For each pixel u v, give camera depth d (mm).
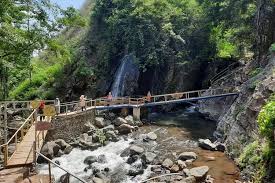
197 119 31797
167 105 35906
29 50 19125
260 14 28406
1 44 17484
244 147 19375
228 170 18234
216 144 22375
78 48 36938
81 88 34406
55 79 35125
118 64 35812
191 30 37312
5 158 12672
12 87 36375
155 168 18828
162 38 34281
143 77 35812
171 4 37625
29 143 16375
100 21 37750
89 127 25531
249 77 28844
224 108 30234
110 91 35062
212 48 38156
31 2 18109
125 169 18953
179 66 36156
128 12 34281
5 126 16016
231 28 34625
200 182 16812
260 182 14992
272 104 15453
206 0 37531
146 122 30000
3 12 16609
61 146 21750
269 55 27047
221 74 37125
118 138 24469
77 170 18906
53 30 19375
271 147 15320
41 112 22969
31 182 11352
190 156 20047
